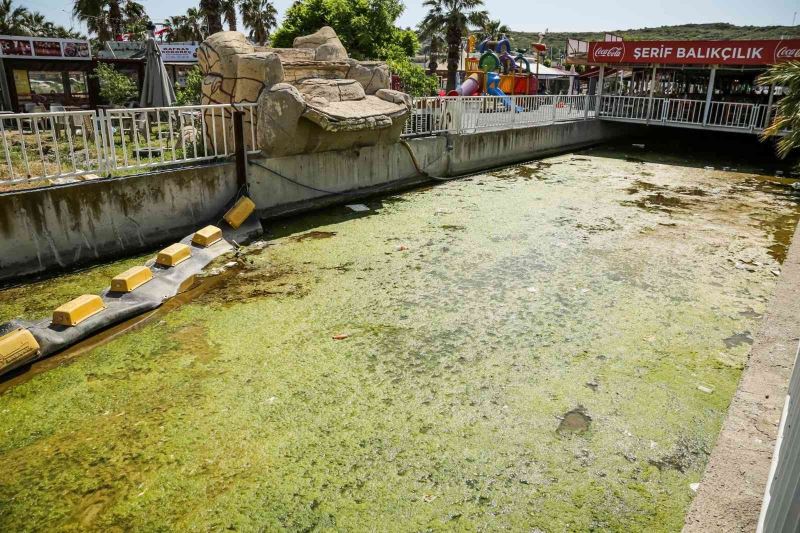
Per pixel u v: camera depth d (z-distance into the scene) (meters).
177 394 3.63
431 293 5.27
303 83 8.26
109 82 15.62
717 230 7.60
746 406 3.24
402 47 16.88
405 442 3.14
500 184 10.65
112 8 28.47
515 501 2.70
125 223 6.14
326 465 2.96
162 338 4.40
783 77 9.88
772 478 2.25
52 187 5.55
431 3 28.36
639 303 5.05
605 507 2.66
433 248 6.61
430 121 10.75
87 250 5.87
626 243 6.90
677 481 2.83
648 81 21.08
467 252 6.46
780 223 8.04
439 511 2.64
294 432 3.24
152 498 2.75
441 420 3.34
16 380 3.82
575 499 2.71
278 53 8.64
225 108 7.77
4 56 16.55
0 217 5.19
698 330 4.53
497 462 2.98
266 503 2.71
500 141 12.66
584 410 3.44
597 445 3.11
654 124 16.03
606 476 2.87
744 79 19.03
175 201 6.56
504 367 3.95
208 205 6.93
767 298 5.19
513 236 7.14
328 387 3.71
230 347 4.25
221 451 3.09
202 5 18.77
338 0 15.19
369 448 3.10
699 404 3.49
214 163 7.05
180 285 5.33
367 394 3.62
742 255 6.48
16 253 5.36
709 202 9.42
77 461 3.03
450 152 11.10
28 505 2.72
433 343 4.30
